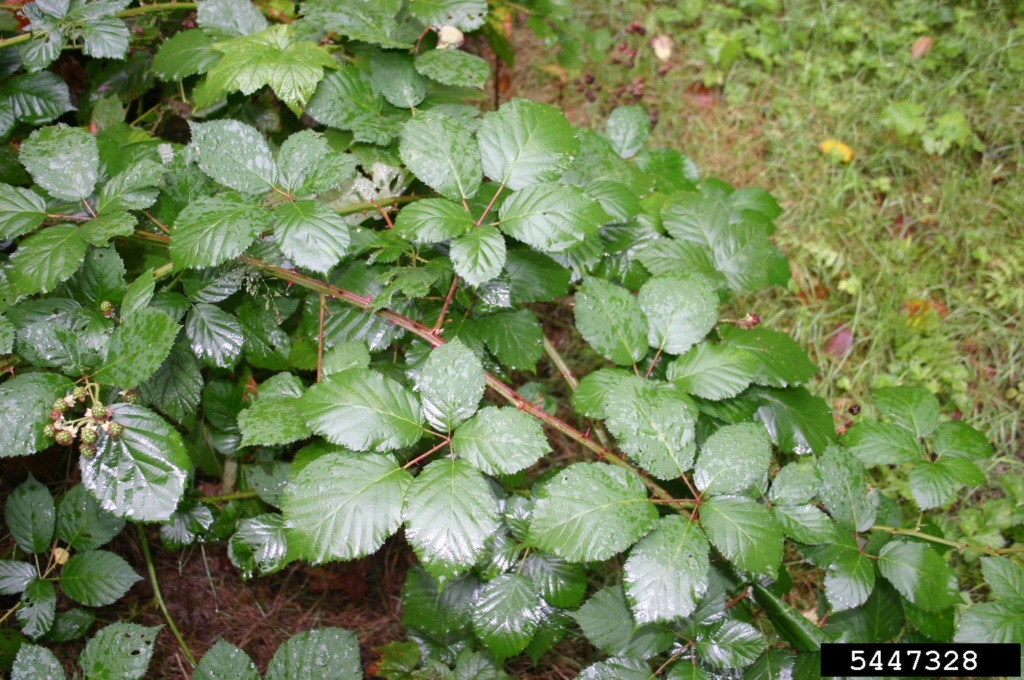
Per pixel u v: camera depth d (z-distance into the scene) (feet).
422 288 2.37
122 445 2.16
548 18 3.78
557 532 2.11
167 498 2.16
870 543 2.52
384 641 3.22
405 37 3.07
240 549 2.67
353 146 2.83
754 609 2.58
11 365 2.28
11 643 2.58
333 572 3.32
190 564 3.27
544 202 2.30
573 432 2.38
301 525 2.05
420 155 2.38
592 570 3.26
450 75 2.74
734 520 2.16
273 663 2.56
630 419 2.23
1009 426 3.59
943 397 3.68
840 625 2.57
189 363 2.71
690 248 2.81
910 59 4.49
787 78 4.53
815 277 4.00
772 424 2.72
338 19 2.77
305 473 2.10
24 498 2.69
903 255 3.93
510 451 2.10
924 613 2.49
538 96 4.57
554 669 3.12
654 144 4.42
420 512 2.03
